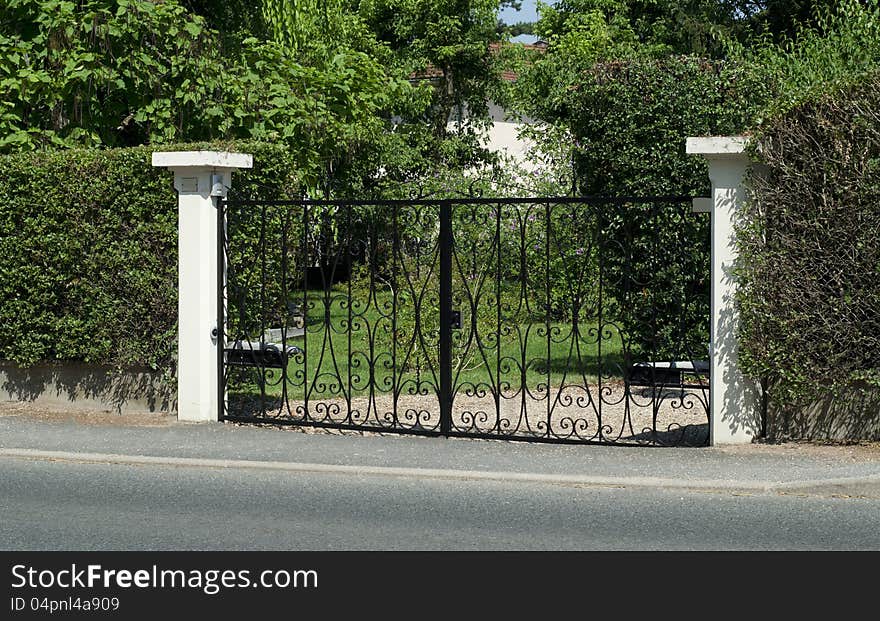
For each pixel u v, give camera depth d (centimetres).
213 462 936
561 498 814
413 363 1367
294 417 1142
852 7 1639
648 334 1332
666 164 1320
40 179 1155
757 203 928
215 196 1093
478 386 1346
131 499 820
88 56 1380
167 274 1115
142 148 1121
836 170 905
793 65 1584
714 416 951
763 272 923
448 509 783
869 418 932
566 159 1791
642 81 1329
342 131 1681
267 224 1170
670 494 821
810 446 930
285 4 2003
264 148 1170
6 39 1393
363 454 953
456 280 1382
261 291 1160
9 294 1178
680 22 3209
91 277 1136
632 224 1334
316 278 2791
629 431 1080
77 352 1152
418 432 1033
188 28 1479
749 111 1318
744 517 751
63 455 971
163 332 1120
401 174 2548
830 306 914
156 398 1139
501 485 859
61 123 1441
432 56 3139
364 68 1842
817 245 912
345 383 1374
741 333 933
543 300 1634
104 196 1127
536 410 1201
